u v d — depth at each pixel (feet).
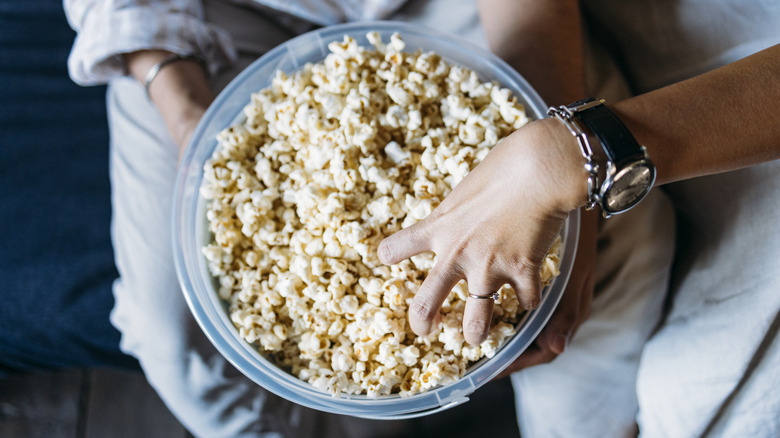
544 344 2.32
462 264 1.75
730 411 2.32
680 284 2.48
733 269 2.23
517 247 1.70
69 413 3.73
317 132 2.06
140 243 2.53
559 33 2.34
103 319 3.07
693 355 2.34
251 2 2.74
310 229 2.05
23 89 3.56
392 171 2.05
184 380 2.50
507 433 3.31
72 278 3.15
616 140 1.58
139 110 2.71
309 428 2.82
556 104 2.31
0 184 3.37
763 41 2.08
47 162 3.45
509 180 1.64
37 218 3.31
